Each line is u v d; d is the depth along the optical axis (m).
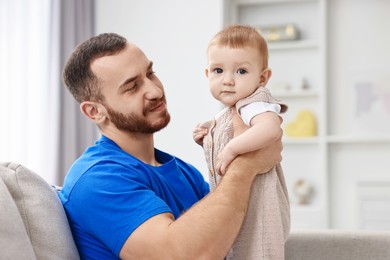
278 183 1.64
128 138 1.78
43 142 4.36
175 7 4.61
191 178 1.92
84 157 1.72
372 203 4.56
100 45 1.76
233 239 1.48
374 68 4.73
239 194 1.50
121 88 1.72
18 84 4.21
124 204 1.51
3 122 4.12
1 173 1.54
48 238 1.50
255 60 1.61
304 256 1.96
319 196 4.77
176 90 4.59
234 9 4.83
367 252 1.93
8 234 1.38
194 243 1.42
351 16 4.77
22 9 4.26
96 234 1.55
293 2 4.84
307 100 4.82
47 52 4.39
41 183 1.58
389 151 4.68
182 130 4.55
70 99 4.53
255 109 1.56
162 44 4.63
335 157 4.76
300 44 4.70
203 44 4.55
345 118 4.77
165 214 1.50
